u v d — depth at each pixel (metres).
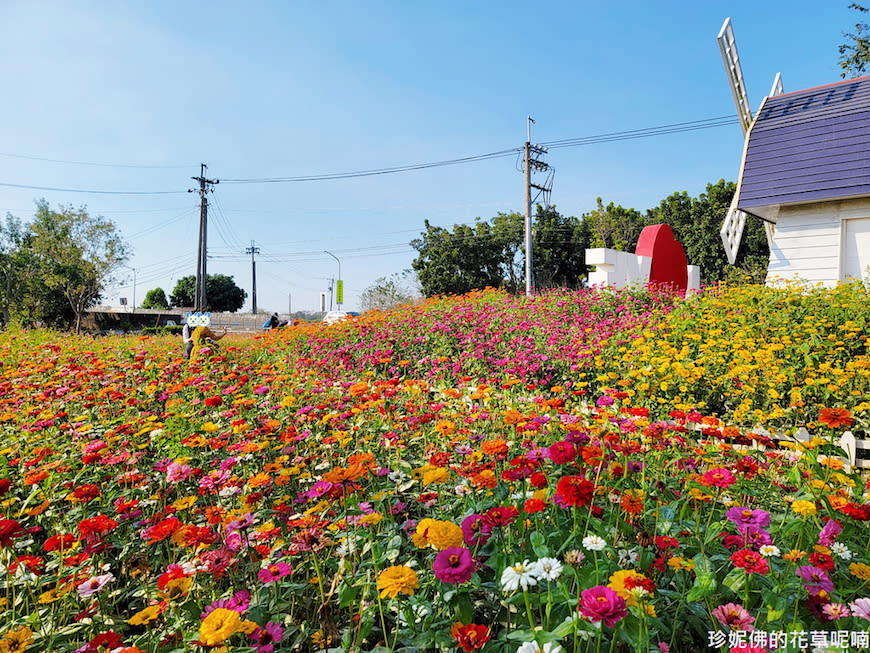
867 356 5.12
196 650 1.81
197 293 27.17
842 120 10.23
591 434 3.17
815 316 6.38
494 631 1.95
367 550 2.33
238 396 5.30
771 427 3.82
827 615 1.63
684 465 2.86
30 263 36.94
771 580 1.81
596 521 2.11
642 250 14.20
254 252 57.97
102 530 2.26
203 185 27.36
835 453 3.26
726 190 27.55
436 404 4.29
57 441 4.26
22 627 1.88
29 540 2.77
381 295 30.72
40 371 6.42
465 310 10.08
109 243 36.75
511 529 2.13
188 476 2.88
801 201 9.48
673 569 2.06
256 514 2.73
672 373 5.06
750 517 1.88
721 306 7.43
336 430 3.77
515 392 5.23
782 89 12.78
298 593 2.30
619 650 1.82
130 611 2.45
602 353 6.24
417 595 1.88
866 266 9.30
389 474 2.93
